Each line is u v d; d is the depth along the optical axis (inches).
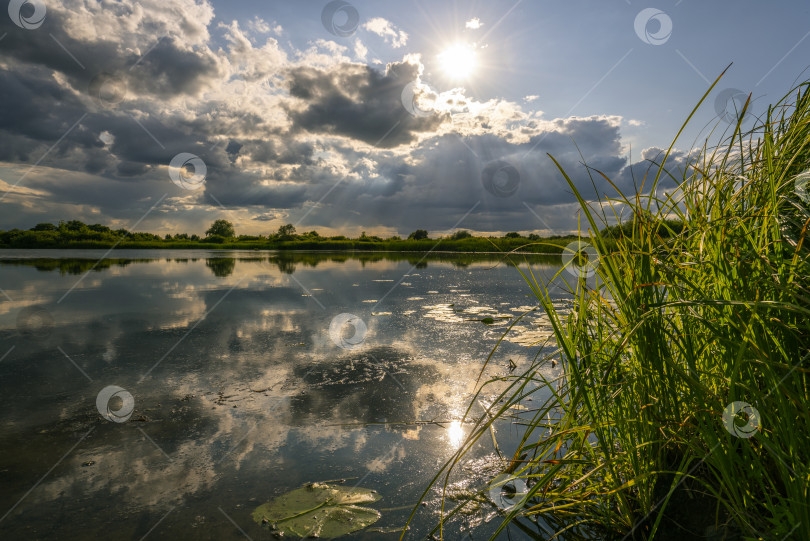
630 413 46.8
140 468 62.9
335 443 70.4
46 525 50.2
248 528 49.5
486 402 86.4
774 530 33.4
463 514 52.4
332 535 48.2
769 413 34.9
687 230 49.9
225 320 166.6
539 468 58.7
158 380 99.4
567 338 52.4
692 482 44.9
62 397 89.3
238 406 85.3
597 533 48.2
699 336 45.8
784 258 41.2
